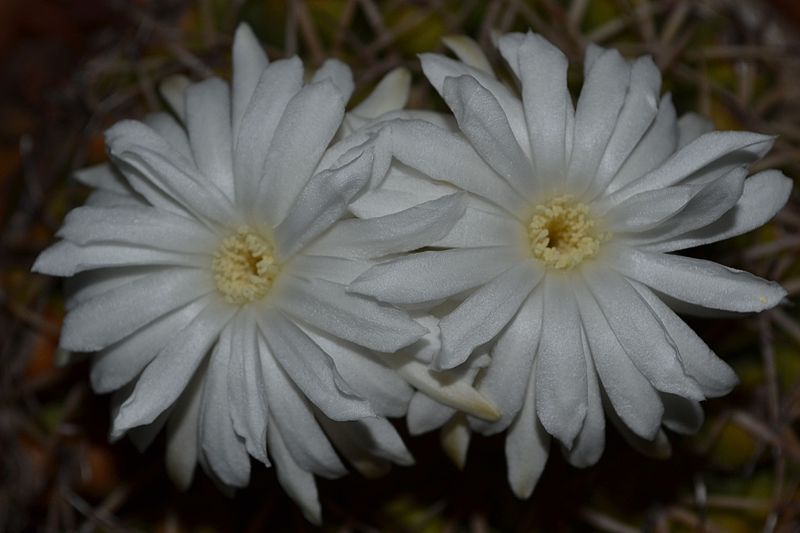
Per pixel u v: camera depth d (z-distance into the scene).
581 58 0.30
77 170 0.30
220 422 0.26
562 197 0.26
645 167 0.26
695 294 0.26
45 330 0.30
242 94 0.27
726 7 0.32
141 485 0.30
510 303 0.25
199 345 0.26
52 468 0.30
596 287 0.26
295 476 0.27
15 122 0.36
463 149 0.26
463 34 0.30
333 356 0.26
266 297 0.26
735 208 0.26
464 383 0.26
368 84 0.29
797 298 0.30
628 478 0.29
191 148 0.27
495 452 0.29
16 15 0.39
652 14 0.31
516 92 0.27
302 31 0.30
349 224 0.25
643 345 0.26
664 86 0.30
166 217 0.26
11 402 0.31
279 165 0.26
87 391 0.30
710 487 0.29
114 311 0.26
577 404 0.26
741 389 0.29
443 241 0.26
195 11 0.31
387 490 0.29
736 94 0.31
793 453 0.29
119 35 0.33
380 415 0.26
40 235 0.31
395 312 0.25
